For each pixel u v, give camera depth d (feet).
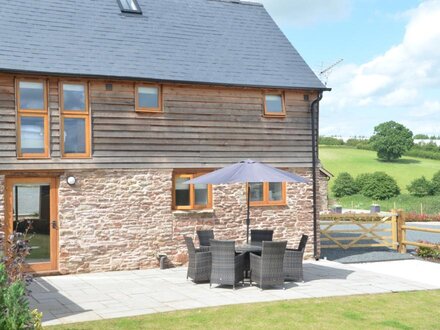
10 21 48.42
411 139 265.13
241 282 43.45
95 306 35.17
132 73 48.34
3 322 23.57
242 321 31.14
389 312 33.63
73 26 50.88
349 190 181.88
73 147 47.09
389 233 88.17
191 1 61.31
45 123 45.88
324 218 101.76
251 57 56.85
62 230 46.57
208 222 52.65
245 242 54.13
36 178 45.98
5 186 44.65
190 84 50.62
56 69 45.34
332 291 40.09
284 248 40.93
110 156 48.11
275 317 32.09
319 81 56.90
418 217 112.68
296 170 56.39
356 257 57.31
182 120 51.16
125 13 55.21
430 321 31.53
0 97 44.11
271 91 55.21
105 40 50.96
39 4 51.67
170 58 52.19
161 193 50.31
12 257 30.42
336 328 29.91
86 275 46.62
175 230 51.08
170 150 50.62
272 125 55.21
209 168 52.37
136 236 49.37
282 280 41.09
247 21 62.18
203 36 56.95
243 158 53.67
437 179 176.24
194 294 38.99
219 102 52.90
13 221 44.96
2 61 43.91
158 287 41.57
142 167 49.44
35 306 35.19
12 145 44.42
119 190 48.60
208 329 29.48
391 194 173.06
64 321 31.04
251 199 54.90
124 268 48.91
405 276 47.01
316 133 57.52
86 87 47.42
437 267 52.11
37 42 47.44
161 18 56.85
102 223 48.01
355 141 298.15
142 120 49.49
